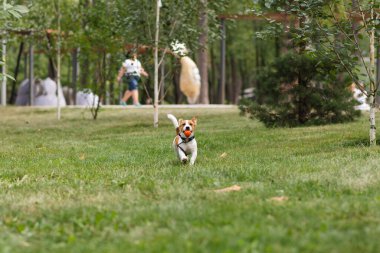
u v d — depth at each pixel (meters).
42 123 25.52
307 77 19.59
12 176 11.38
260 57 54.78
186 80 37.66
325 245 5.61
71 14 26.44
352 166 10.34
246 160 12.13
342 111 20.00
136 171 11.16
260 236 5.91
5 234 6.88
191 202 7.99
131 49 24.52
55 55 27.94
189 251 5.52
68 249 6.08
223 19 33.03
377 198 7.77
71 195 9.12
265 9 13.80
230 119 24.23
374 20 12.51
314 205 7.39
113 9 23.47
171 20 21.94
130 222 7.01
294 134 16.53
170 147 14.92
